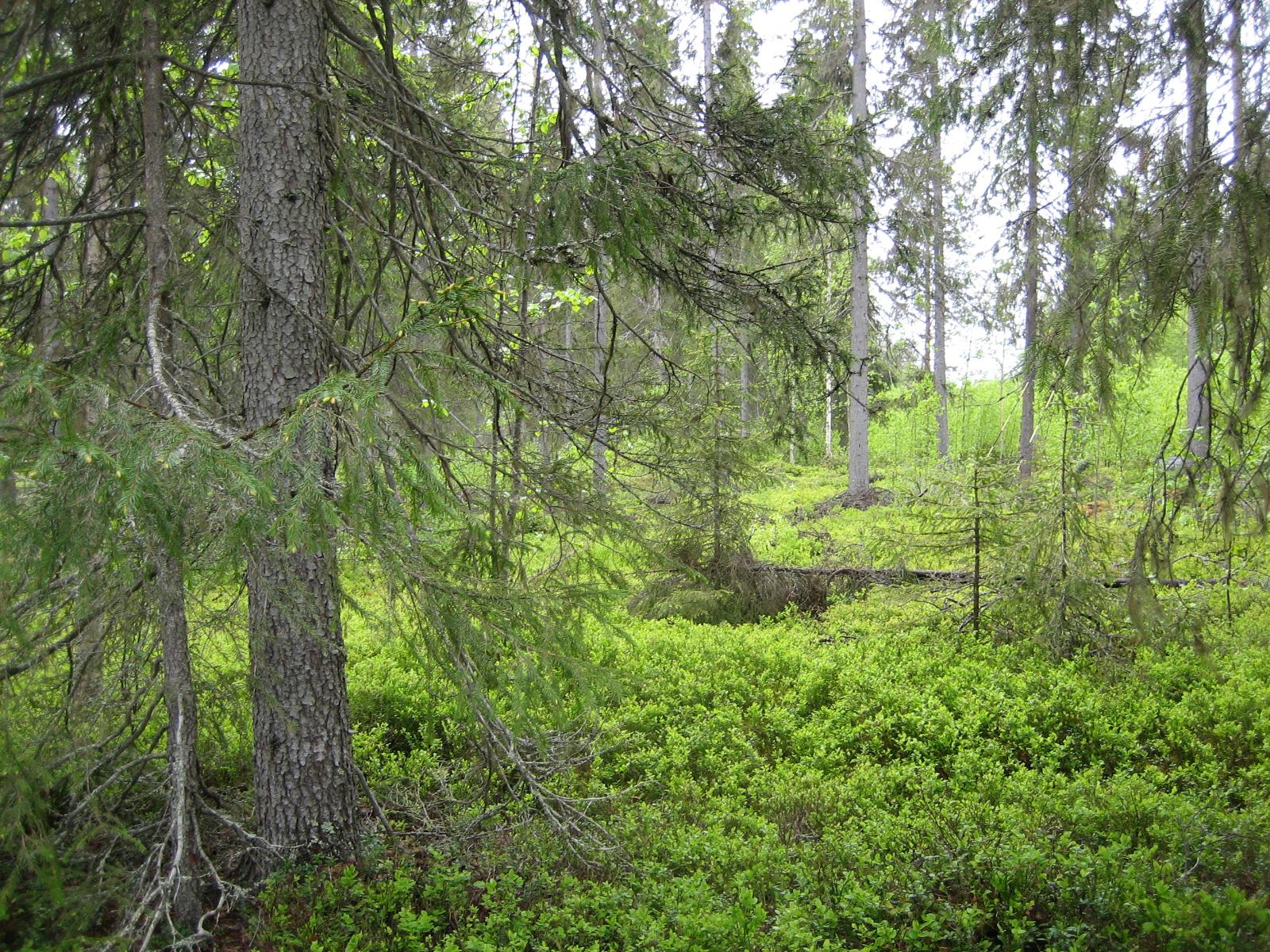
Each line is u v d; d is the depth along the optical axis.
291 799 4.70
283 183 4.61
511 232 4.92
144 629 3.96
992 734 6.64
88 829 3.59
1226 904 3.62
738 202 5.50
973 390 27.59
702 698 7.61
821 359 5.84
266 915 4.27
